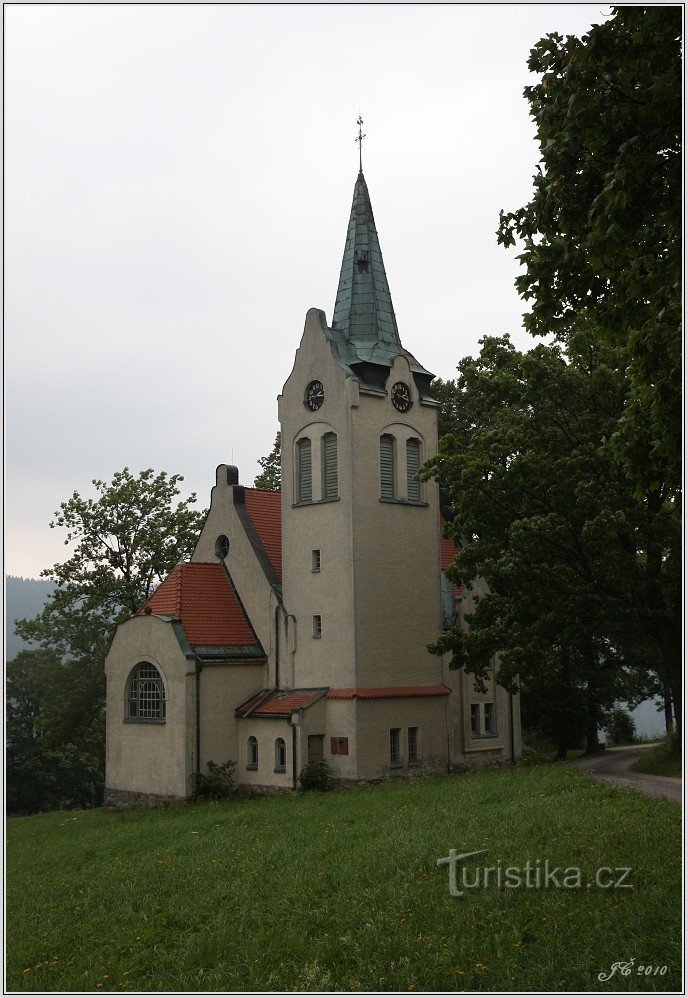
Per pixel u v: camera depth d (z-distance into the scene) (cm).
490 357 3812
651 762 3412
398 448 3922
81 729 5778
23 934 1791
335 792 3384
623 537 3231
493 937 1372
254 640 3969
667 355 1543
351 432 3734
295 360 3991
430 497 4031
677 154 1541
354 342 3997
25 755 7256
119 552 5234
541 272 1748
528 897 1500
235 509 4181
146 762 3825
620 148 1516
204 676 3734
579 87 1561
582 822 1919
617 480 3228
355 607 3650
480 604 3706
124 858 2459
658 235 1578
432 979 1278
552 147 1655
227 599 4059
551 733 4522
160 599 4041
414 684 3831
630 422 1780
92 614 5322
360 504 3731
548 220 1756
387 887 1675
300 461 3956
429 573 3975
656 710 5250
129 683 3959
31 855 2728
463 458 3541
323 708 3659
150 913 1803
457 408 5303
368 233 4162
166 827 2920
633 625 3419
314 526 3838
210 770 3697
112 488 5219
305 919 1603
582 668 4391
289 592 3888
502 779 2977
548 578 3319
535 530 3250
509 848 1775
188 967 1495
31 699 7312
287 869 1945
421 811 2439
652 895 1422
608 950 1276
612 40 1520
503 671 3425
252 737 3766
